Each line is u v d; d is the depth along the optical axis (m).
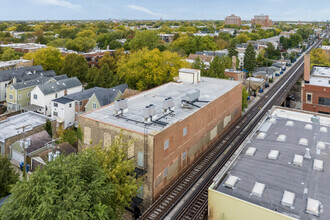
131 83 69.81
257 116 60.00
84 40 135.12
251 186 23.75
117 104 35.66
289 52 148.50
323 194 22.38
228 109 49.59
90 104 56.97
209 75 67.56
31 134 46.09
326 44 148.50
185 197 32.25
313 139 32.28
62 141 44.94
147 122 33.25
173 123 32.50
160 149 30.44
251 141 32.38
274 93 79.44
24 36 179.00
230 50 111.06
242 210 21.50
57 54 93.25
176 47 124.31
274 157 27.92
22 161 40.84
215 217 23.00
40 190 19.11
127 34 177.62
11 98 65.31
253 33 198.62
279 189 23.20
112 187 23.00
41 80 70.38
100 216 19.27
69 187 19.72
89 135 34.84
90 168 22.05
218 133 46.53
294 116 41.75
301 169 25.97
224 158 40.81
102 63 96.31
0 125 47.81
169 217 28.77
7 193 29.72
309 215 20.19
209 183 34.59
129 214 31.00
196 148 39.28
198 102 41.84
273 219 20.23
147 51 68.62
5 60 100.75
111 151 25.30
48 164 21.80
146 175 30.11
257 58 122.38
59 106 55.84
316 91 51.53
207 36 138.12
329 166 26.38
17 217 19.42
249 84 76.12
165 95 45.91
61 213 18.02
